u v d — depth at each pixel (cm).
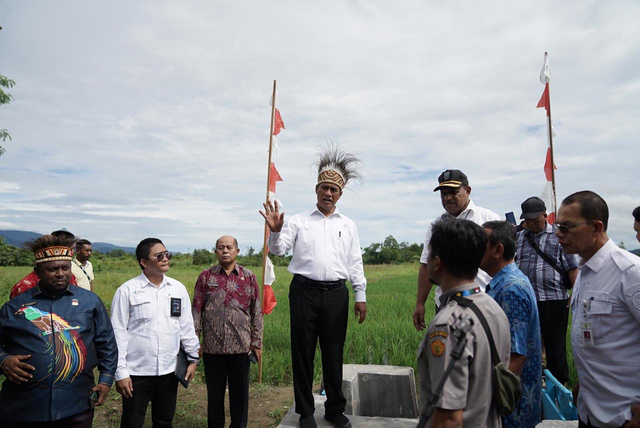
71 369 313
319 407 434
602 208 249
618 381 236
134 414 402
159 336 411
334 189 411
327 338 393
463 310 198
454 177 416
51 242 316
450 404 179
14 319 310
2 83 1449
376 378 507
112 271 3444
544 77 698
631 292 229
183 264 4809
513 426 257
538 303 530
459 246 204
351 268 432
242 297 471
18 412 302
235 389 464
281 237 397
